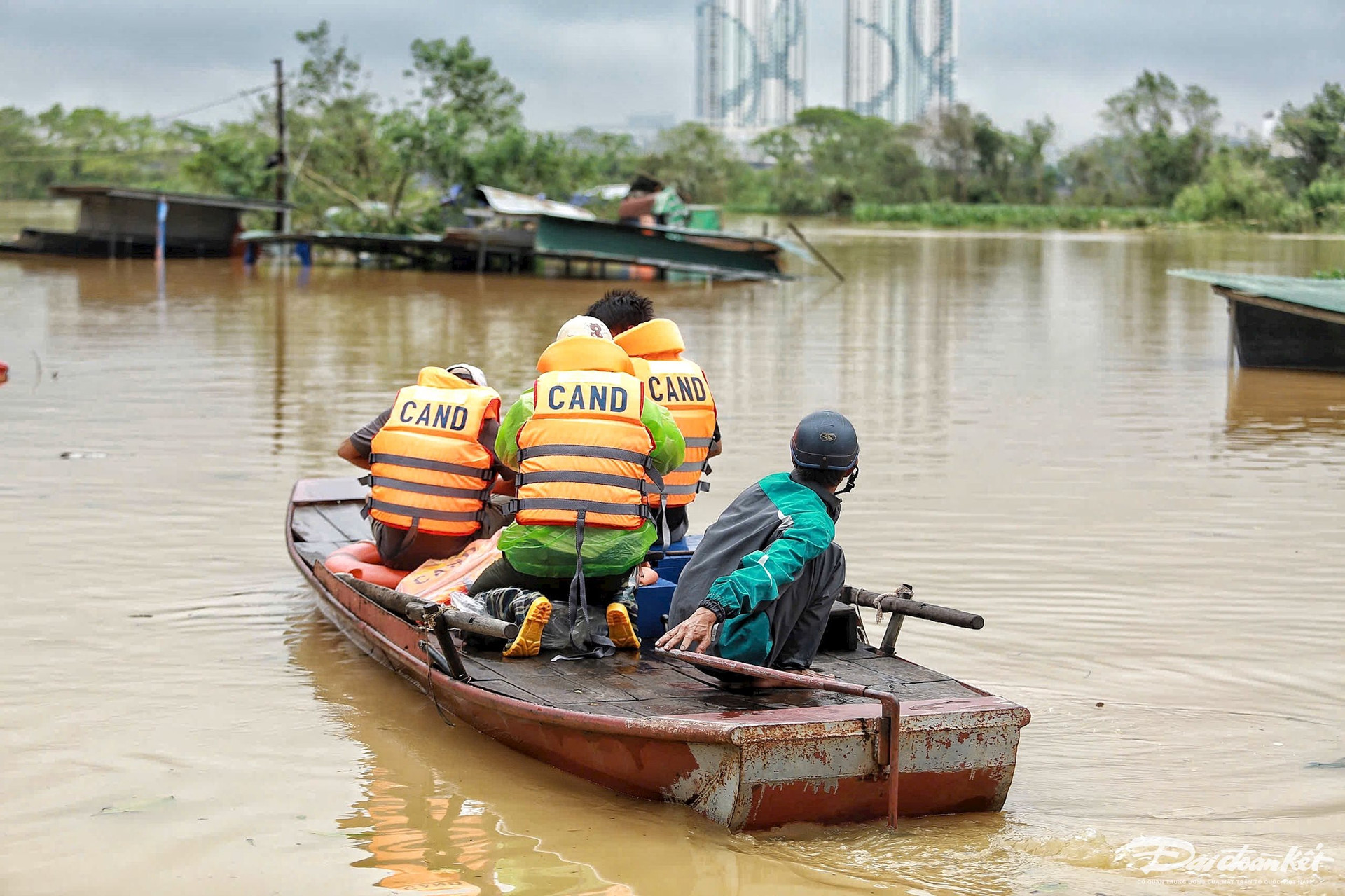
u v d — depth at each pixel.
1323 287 18.06
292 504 8.09
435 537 6.56
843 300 28.41
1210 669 6.17
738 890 4.13
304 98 47.38
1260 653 6.38
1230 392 15.10
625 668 5.28
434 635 5.45
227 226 38.09
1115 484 10.13
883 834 4.53
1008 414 13.47
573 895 4.11
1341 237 67.50
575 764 4.91
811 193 94.38
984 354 18.61
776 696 4.92
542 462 5.46
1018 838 4.50
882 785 4.55
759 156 144.50
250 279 31.22
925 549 8.20
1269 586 7.46
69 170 79.19
